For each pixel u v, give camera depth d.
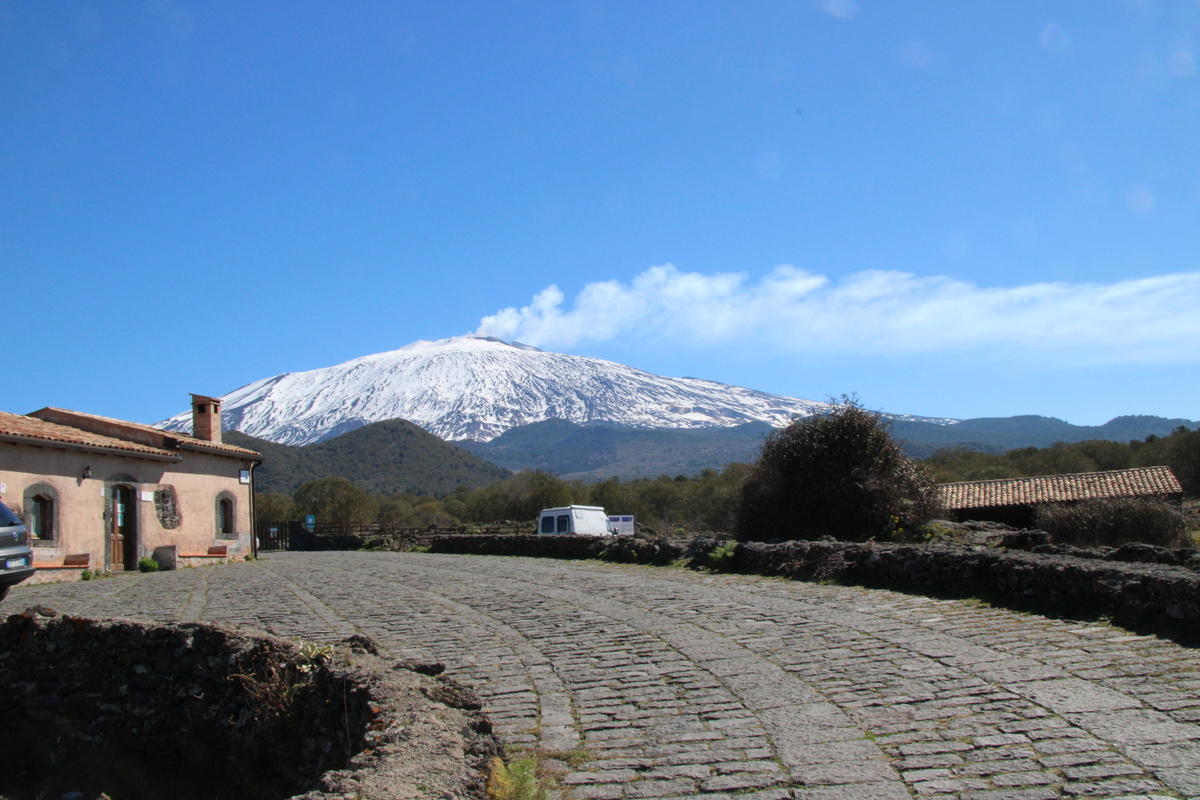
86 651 8.34
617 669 7.84
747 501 24.92
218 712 7.05
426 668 6.18
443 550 30.06
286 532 43.19
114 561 22.92
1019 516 40.28
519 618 11.16
